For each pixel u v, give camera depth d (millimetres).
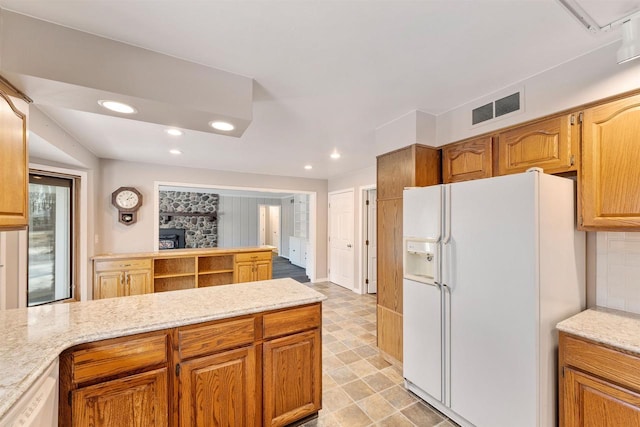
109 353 1295
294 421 1805
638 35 1196
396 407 2025
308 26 1297
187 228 8656
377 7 1180
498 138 2000
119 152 3662
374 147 3434
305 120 2523
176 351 1445
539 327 1446
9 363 1030
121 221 4098
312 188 5922
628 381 1221
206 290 2029
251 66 1631
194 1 1131
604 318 1531
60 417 1203
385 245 2697
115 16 1209
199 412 1489
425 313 2027
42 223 3178
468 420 1745
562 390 1447
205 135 2926
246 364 1621
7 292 2629
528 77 1799
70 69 1267
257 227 9695
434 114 2404
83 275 3502
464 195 1788
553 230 1533
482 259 1680
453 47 1482
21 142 1354
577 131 1607
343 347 2982
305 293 1954
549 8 1201
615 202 1452
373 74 1751
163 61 1481
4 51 1154
